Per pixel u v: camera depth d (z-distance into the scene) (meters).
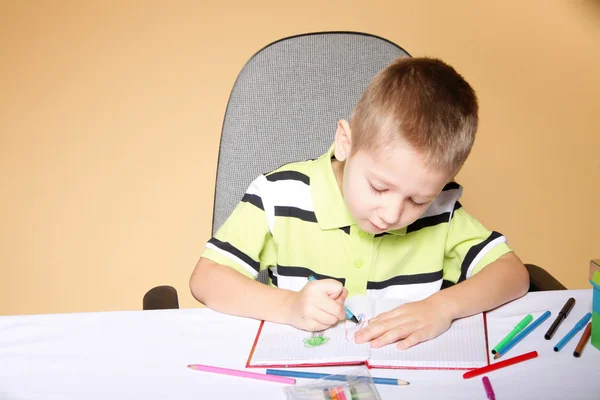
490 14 2.47
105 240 2.32
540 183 2.44
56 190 2.33
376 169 0.97
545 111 2.47
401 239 1.20
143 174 2.35
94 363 0.89
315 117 1.34
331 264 1.20
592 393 0.81
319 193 1.19
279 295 1.02
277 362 0.89
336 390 0.81
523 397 0.81
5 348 0.92
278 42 1.35
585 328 0.96
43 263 2.29
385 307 1.04
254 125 1.33
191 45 2.42
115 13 2.45
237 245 1.17
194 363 0.89
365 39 1.36
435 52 2.45
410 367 0.88
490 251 1.17
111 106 2.38
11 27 2.44
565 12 2.47
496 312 1.03
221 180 1.34
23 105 2.38
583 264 2.44
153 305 1.12
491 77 2.46
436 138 0.95
